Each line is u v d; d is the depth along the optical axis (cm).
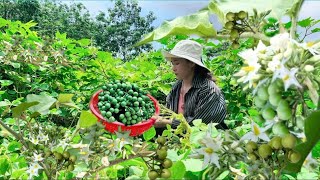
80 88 655
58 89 663
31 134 143
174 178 139
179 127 215
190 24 118
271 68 104
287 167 121
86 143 145
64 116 558
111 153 144
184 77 417
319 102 106
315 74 107
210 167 129
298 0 117
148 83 636
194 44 409
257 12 119
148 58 876
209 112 404
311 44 106
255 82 109
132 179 149
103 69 629
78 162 140
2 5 4241
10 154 214
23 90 637
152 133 214
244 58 110
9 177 166
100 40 4950
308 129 107
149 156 137
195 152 130
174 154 166
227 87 592
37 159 136
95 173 145
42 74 647
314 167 124
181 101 425
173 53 408
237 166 145
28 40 638
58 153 138
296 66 107
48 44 470
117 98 229
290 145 109
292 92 108
